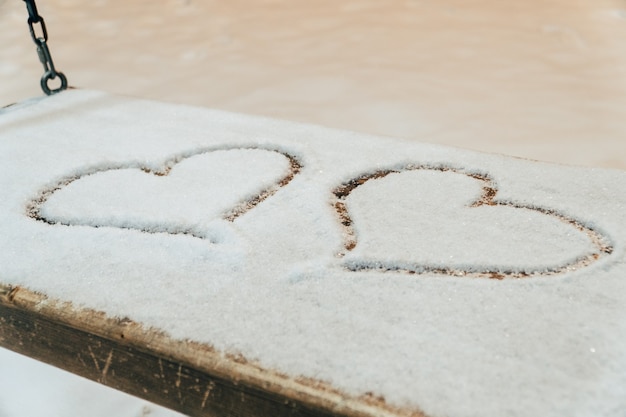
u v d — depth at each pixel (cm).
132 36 203
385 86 155
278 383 63
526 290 69
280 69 170
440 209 77
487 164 83
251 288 69
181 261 72
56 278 71
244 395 65
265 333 66
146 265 72
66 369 72
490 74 161
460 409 61
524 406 61
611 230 74
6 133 91
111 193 80
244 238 74
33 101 99
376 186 81
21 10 228
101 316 68
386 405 61
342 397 62
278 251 73
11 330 72
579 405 61
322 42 193
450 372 63
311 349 65
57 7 234
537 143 124
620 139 125
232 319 67
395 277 70
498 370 63
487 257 71
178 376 66
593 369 63
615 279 69
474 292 68
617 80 155
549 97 146
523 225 75
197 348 65
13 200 79
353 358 64
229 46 192
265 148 87
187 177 82
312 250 73
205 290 69
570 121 133
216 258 72
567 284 69
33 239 75
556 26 199
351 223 76
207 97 152
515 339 65
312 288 69
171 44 194
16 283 71
